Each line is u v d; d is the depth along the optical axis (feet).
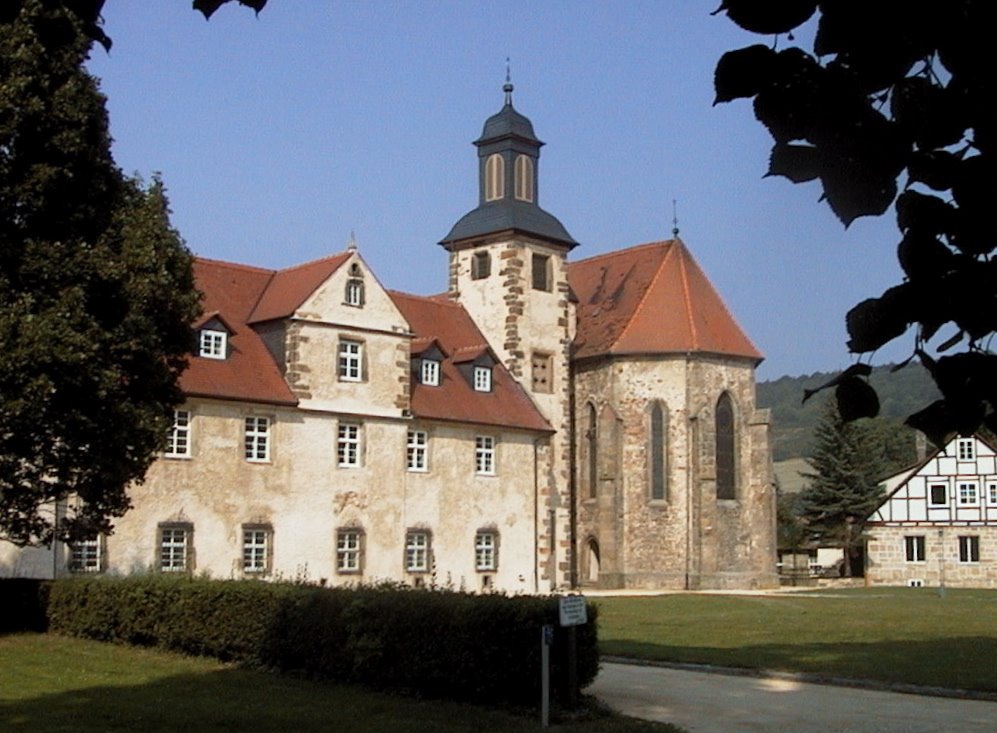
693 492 209.46
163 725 59.41
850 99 12.81
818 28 12.77
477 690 67.97
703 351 211.61
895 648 100.37
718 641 107.14
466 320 204.13
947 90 12.73
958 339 13.87
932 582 255.09
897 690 74.90
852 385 14.39
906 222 13.53
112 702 66.39
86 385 94.12
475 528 177.37
